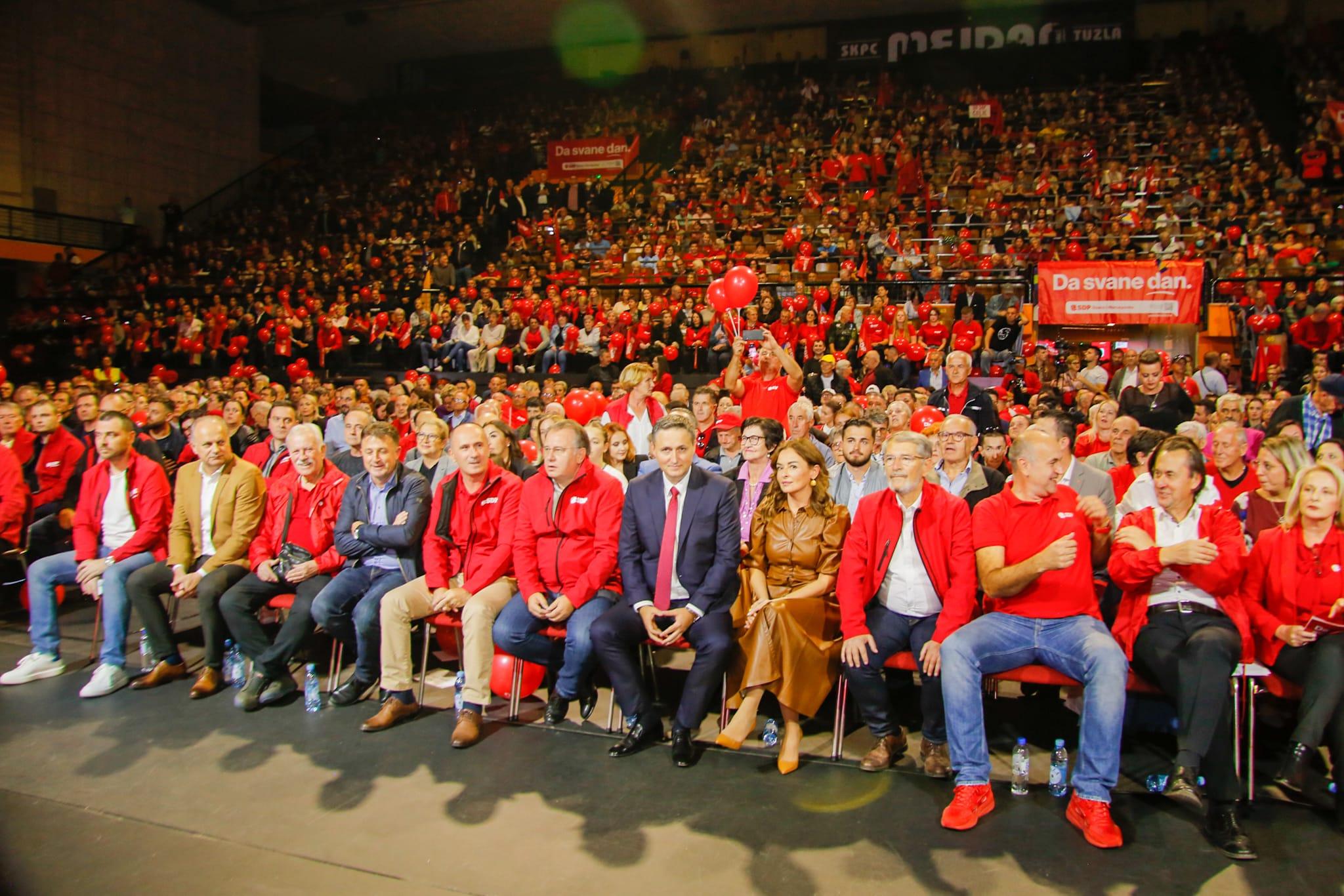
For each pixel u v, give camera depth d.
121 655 4.50
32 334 15.10
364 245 17.62
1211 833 3.03
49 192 17.55
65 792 3.43
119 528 4.79
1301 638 3.19
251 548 4.55
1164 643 3.30
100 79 18.50
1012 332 10.88
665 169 19.39
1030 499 3.45
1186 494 3.44
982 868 2.87
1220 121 17.00
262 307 13.98
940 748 3.56
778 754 3.76
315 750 3.79
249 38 22.23
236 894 2.76
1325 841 3.03
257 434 7.82
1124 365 9.06
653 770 3.60
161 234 19.86
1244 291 11.07
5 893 2.77
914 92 20.28
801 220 15.54
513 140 21.59
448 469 5.07
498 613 4.07
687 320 11.84
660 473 3.95
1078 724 3.97
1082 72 20.33
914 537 3.64
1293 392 9.55
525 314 12.80
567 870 2.88
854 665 3.54
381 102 24.27
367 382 10.09
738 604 3.88
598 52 24.06
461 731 3.82
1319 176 15.12
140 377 13.98
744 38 22.92
